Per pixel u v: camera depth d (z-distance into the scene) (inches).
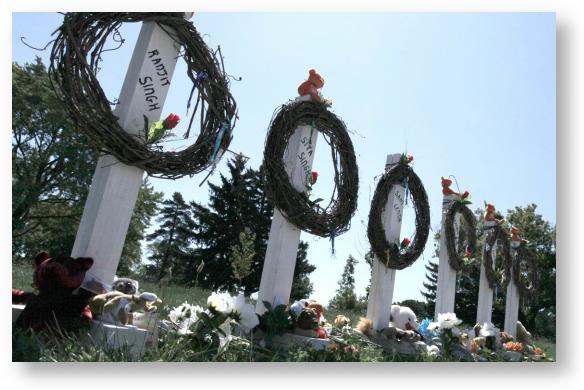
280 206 197.5
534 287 471.2
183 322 127.9
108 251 129.2
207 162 145.3
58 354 94.7
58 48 121.4
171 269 128.7
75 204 791.7
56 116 668.7
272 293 190.2
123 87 137.6
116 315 116.6
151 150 132.1
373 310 257.9
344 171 222.1
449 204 338.0
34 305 106.9
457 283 398.3
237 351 129.0
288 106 206.7
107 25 127.4
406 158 287.3
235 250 148.9
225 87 150.6
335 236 213.8
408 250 277.4
